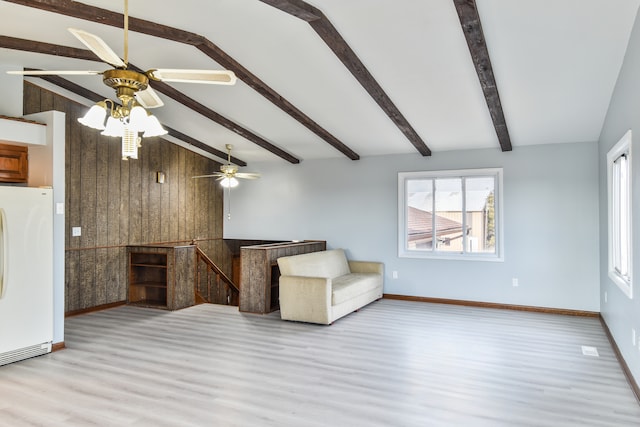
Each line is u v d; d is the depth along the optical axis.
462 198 6.63
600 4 3.26
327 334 4.92
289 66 4.55
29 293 4.07
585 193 5.90
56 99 5.54
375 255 7.18
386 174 7.12
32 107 5.26
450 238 6.71
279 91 5.11
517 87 4.58
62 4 3.17
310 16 3.42
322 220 7.62
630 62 3.59
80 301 5.85
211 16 3.67
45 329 4.19
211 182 8.22
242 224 8.35
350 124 5.97
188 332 5.00
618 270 4.58
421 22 3.60
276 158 7.89
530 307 6.14
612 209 4.79
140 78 2.63
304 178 7.79
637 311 3.25
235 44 4.17
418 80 4.57
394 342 4.60
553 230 6.04
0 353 3.84
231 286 8.00
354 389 3.36
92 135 5.99
